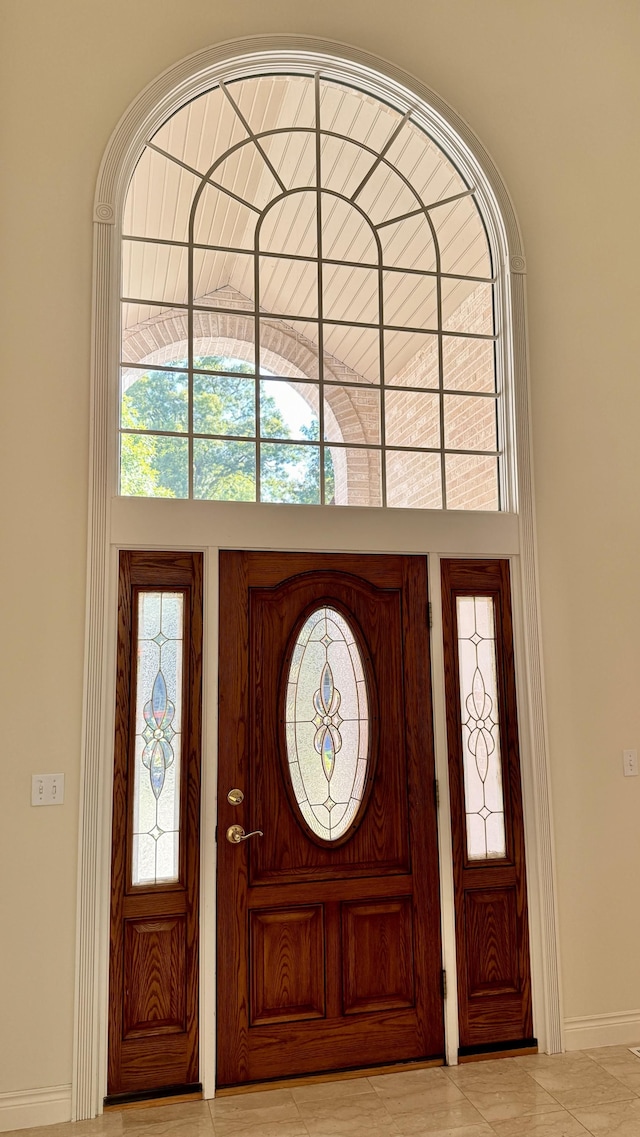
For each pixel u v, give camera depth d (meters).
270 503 2.95
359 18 3.28
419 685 3.04
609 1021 3.05
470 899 2.99
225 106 3.16
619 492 3.34
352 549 3.01
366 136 3.33
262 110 3.21
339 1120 2.49
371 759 2.95
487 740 3.09
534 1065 2.87
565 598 3.21
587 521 3.29
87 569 2.73
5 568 2.66
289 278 3.16
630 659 3.27
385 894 2.91
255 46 3.11
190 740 2.78
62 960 2.57
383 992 2.87
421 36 3.35
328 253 3.23
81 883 2.60
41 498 2.72
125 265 2.98
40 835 2.59
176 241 3.05
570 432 3.31
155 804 2.74
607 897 3.11
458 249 3.38
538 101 3.46
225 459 2.97
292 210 3.21
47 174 2.86
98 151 2.92
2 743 2.60
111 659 2.73
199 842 2.75
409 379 3.24
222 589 2.88
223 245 3.10
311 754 2.91
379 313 3.24
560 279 3.38
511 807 3.07
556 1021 2.98
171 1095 2.62
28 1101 2.49
